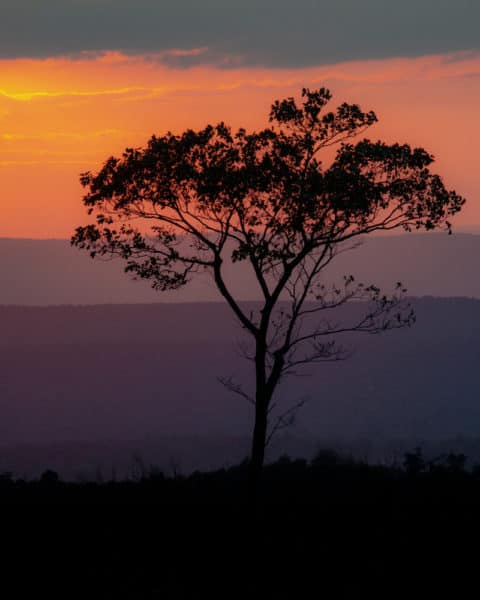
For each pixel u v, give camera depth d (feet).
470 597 165.99
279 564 183.01
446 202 193.98
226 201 192.44
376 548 191.83
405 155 191.93
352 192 190.70
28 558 186.29
